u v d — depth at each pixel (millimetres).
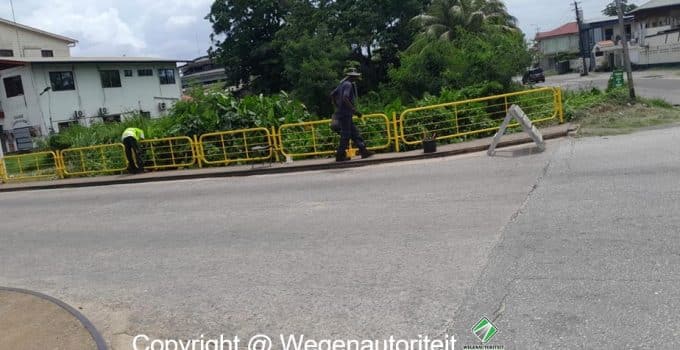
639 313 3795
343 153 12656
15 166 20562
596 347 3469
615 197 6578
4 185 17031
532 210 6516
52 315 4848
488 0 31688
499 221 6266
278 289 5137
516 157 10406
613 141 10625
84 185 15227
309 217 7812
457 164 10648
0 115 36625
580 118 13719
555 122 13664
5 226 9992
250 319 4582
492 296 4352
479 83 19281
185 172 14562
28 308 5062
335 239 6492
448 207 7270
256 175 13227
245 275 5629
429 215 6992
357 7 41344
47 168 20812
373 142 13781
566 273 4578
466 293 4469
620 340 3510
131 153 15734
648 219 5617
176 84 44438
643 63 53375
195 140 15375
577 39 78188
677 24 55938
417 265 5234
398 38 41312
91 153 17719
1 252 7895
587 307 3971
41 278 6355
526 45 21688
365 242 6211
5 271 6828
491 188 8031
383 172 10992
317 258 5871
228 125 15898
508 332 3793
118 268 6426
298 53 38375
